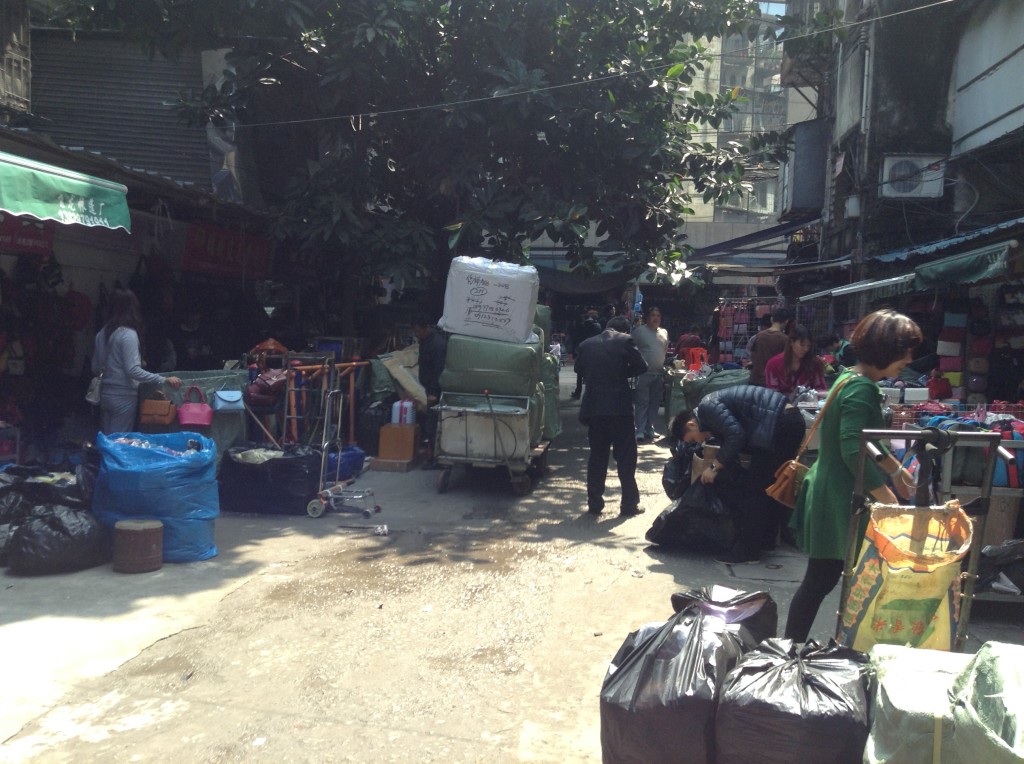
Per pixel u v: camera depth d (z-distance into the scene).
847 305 15.86
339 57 9.99
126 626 4.62
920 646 3.15
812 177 17.83
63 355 9.01
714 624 3.16
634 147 10.84
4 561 5.62
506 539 6.59
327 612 4.92
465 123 10.15
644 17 11.40
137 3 9.91
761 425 5.83
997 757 2.13
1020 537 4.82
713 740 2.85
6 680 3.93
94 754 3.36
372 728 3.59
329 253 12.59
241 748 3.42
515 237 11.53
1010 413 5.60
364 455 9.00
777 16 11.73
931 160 13.36
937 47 13.72
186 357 10.84
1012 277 9.15
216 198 9.67
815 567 3.82
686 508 6.08
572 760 3.36
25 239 8.36
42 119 11.66
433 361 9.33
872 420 3.57
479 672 4.14
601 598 5.23
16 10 10.84
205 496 5.92
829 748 2.67
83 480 5.82
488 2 10.62
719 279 25.92
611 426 7.29
